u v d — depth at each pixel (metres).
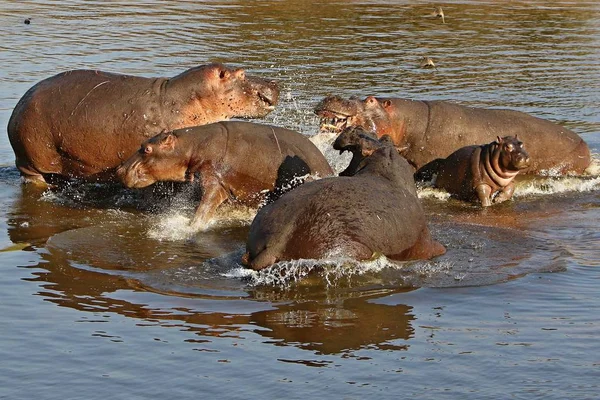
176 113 23.55
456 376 12.95
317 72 38.50
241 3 58.00
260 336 14.45
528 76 39.34
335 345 14.09
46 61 39.53
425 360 13.52
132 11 54.56
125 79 23.94
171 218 21.70
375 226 17.53
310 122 29.81
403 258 18.09
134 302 16.02
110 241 19.80
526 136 26.84
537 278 17.47
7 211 22.30
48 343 14.06
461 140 26.28
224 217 21.78
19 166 24.62
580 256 19.14
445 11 57.09
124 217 21.91
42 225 21.12
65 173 24.33
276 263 17.20
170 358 13.54
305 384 12.67
